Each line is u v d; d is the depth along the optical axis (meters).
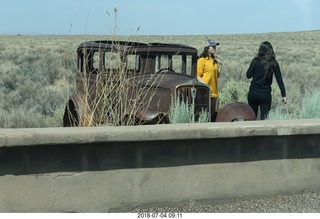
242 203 6.65
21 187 5.75
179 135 6.23
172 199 6.37
